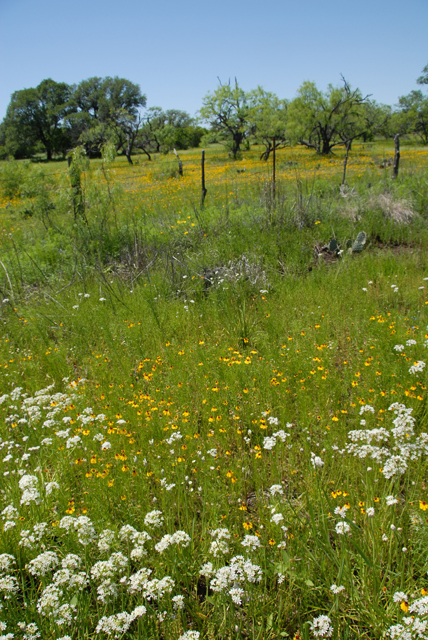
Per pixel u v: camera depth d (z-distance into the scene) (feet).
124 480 10.33
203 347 18.10
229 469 10.93
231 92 173.06
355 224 34.04
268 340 18.57
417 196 39.17
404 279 24.02
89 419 12.16
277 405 13.55
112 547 8.38
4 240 38.63
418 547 8.32
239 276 24.35
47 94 287.28
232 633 7.49
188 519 9.72
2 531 9.05
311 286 23.98
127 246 30.32
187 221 33.86
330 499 9.61
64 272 28.81
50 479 11.06
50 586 7.20
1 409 15.12
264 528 9.34
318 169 89.15
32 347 20.66
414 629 6.19
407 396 12.76
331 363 16.24
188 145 269.03
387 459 9.79
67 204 33.63
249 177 79.36
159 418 13.17
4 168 74.28
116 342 19.69
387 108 177.88
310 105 151.43
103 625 6.70
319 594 8.11
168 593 7.38
